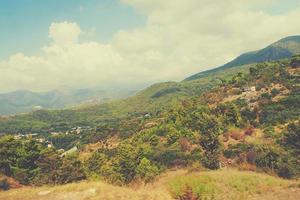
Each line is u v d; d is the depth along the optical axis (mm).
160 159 58562
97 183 20281
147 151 69250
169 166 48875
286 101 97188
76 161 62406
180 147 64625
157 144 87312
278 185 21594
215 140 56531
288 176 31406
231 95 137250
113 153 108625
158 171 38844
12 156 57906
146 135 112625
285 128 70875
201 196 20375
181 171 30641
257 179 22469
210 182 21828
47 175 56188
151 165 52000
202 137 59562
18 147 60281
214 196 20234
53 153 62750
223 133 75188
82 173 61188
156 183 24438
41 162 60094
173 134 81938
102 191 18797
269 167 34250
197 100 151500
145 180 30031
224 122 84750
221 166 39781
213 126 78750
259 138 69188
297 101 94688
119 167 59062
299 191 20094
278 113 89000
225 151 52562
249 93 127562
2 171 54031
